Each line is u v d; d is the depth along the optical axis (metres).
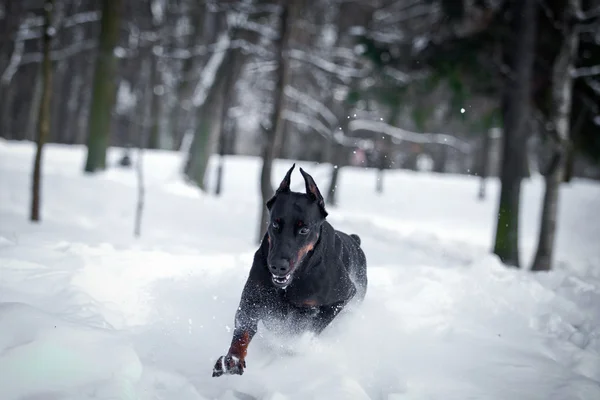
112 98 17.91
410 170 36.03
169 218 13.80
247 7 16.84
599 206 20.73
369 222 14.90
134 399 3.45
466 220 19.97
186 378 4.03
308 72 22.16
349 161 31.05
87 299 5.00
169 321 5.16
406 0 19.09
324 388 3.93
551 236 10.30
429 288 6.59
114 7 17.62
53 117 37.56
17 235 7.16
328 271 4.33
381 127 22.30
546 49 11.86
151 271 6.32
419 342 5.16
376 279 7.22
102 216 13.07
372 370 4.42
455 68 12.84
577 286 7.04
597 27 11.06
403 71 13.65
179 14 24.25
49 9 9.58
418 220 19.22
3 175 15.75
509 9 12.08
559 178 10.30
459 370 4.54
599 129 12.94
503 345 5.14
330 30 22.48
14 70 28.69
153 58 21.20
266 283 4.16
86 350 3.65
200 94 20.16
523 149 10.71
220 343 4.89
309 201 4.09
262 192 10.57
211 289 6.14
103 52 17.55
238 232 13.16
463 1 12.75
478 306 6.27
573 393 4.13
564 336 5.61
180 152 30.78
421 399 3.95
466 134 26.16
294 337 4.65
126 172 19.03
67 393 3.32
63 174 16.55
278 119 10.75
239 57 18.73
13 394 3.23
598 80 12.23
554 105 10.32
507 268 7.94
